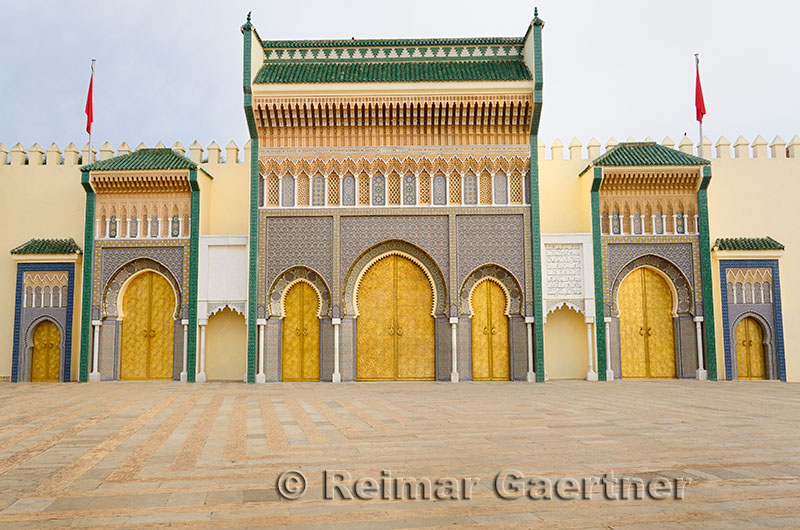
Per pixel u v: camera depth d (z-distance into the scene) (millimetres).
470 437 8320
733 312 19781
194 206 19609
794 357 20234
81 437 8508
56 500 5344
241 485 5809
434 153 19859
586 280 19500
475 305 19562
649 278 20094
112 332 19406
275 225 19547
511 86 19438
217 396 14258
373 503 5191
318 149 19828
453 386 17266
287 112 19594
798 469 6359
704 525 4562
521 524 4609
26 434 8789
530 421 9844
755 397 13805
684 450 7375
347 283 19438
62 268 19812
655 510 4945
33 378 19672
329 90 19469
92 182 19516
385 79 19609
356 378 19234
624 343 19859
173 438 8367
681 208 20031
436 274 19562
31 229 20906
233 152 21094
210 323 20031
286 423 9719
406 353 19422
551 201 20859
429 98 19531
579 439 8148
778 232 20938
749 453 7195
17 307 19625
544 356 19156
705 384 17797
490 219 19641
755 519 4699
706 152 21109
